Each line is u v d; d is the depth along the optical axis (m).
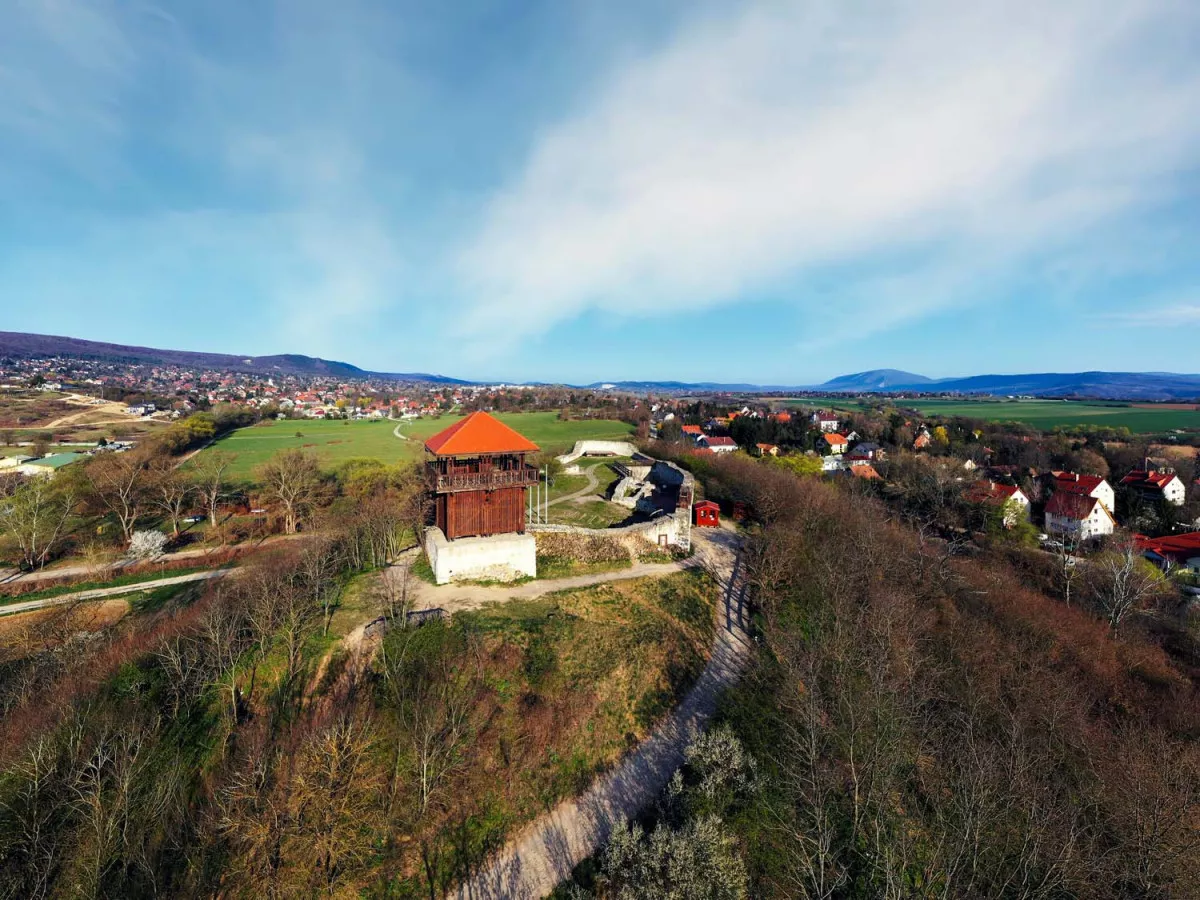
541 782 25.27
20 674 37.53
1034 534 70.44
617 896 19.97
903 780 25.05
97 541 66.31
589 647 32.56
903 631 35.88
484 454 39.53
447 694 27.78
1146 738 29.34
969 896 19.67
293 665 30.38
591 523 54.62
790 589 42.06
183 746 27.02
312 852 20.80
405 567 42.28
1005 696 33.09
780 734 27.23
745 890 20.09
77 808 23.30
